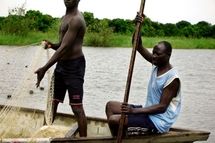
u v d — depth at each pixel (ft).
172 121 13.65
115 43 91.09
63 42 15.02
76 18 15.28
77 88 15.52
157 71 13.80
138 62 59.47
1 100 28.22
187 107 29.53
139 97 32.45
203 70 53.42
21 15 82.58
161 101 13.37
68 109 27.09
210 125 24.76
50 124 16.37
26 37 79.92
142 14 13.70
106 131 16.99
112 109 14.56
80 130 15.57
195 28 122.21
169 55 13.56
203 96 33.94
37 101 27.25
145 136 13.67
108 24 106.83
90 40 89.97
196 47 107.65
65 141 13.20
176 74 13.39
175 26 123.34
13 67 41.19
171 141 13.88
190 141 14.15
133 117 13.53
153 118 13.57
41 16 94.73
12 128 17.15
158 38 110.11
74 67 15.49
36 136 15.31
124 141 13.62
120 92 34.37
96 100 30.86
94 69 49.80
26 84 15.65
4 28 79.51
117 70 49.39
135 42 13.53
